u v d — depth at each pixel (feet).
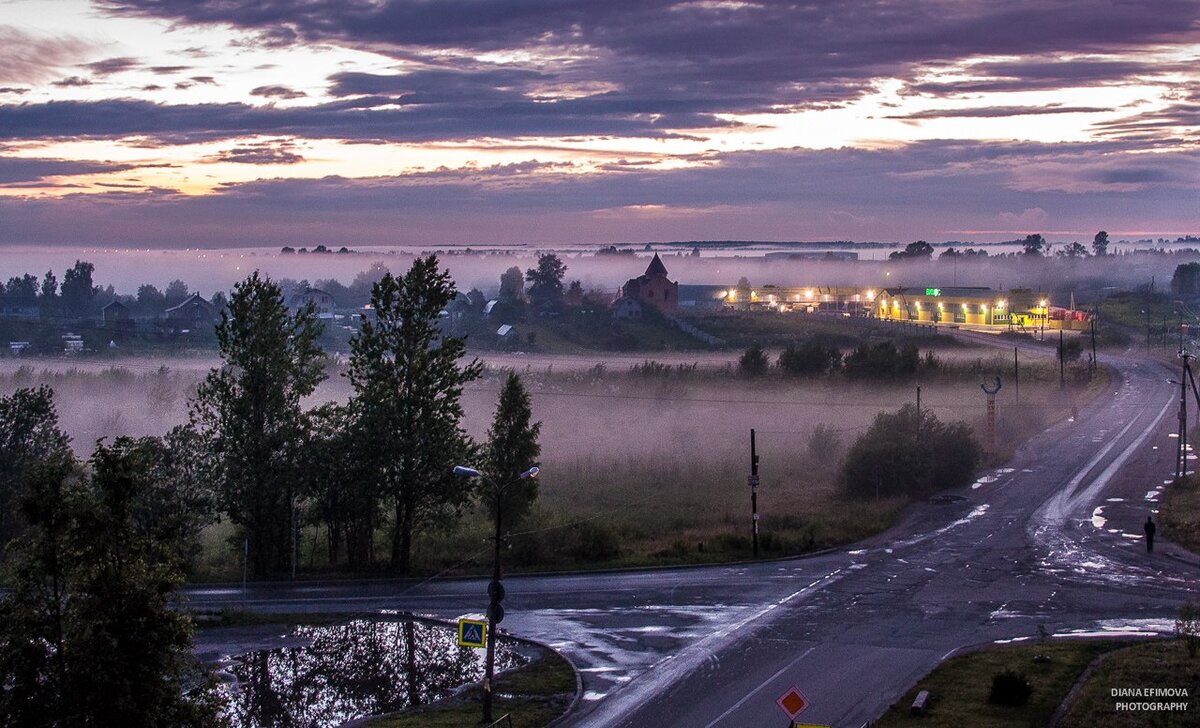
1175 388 391.24
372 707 108.88
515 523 186.19
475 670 120.88
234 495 177.27
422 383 185.57
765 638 129.59
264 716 106.11
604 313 643.86
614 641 130.62
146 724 74.84
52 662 74.59
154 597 77.05
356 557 186.60
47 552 75.72
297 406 190.90
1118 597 146.72
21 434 180.04
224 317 185.68
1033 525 201.87
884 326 571.69
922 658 119.55
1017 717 97.40
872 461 235.81
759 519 209.15
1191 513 202.18
